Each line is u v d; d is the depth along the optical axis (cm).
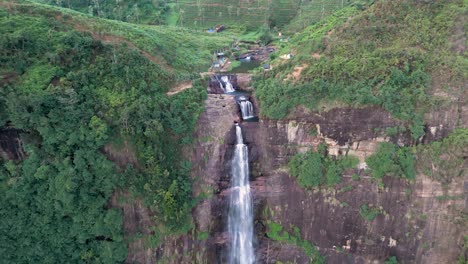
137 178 5525
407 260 5716
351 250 5916
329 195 5856
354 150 5800
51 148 5297
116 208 5569
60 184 5209
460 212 5434
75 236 5494
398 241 5691
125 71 5853
